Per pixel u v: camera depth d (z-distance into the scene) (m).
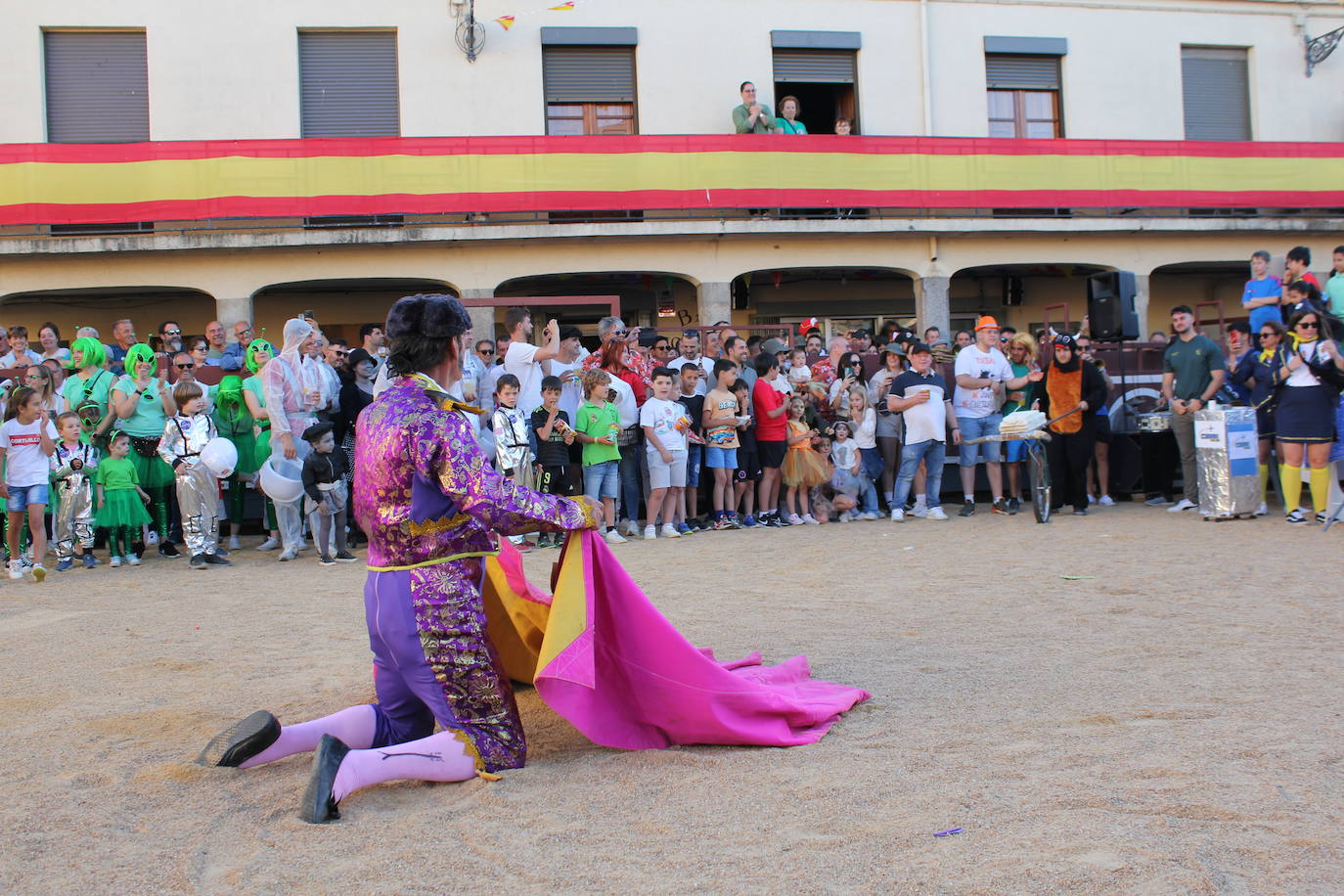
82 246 14.22
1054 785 3.12
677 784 3.32
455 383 3.69
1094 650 4.93
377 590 3.45
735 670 4.44
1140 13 18.25
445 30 16.25
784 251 16.14
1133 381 12.18
